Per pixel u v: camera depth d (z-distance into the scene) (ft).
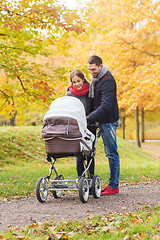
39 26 28.45
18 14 28.48
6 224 12.26
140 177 26.71
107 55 58.34
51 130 15.69
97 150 54.44
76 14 28.22
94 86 17.71
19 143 48.01
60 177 18.02
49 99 30.25
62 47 31.71
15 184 22.75
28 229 11.22
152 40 55.57
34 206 15.57
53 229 11.09
